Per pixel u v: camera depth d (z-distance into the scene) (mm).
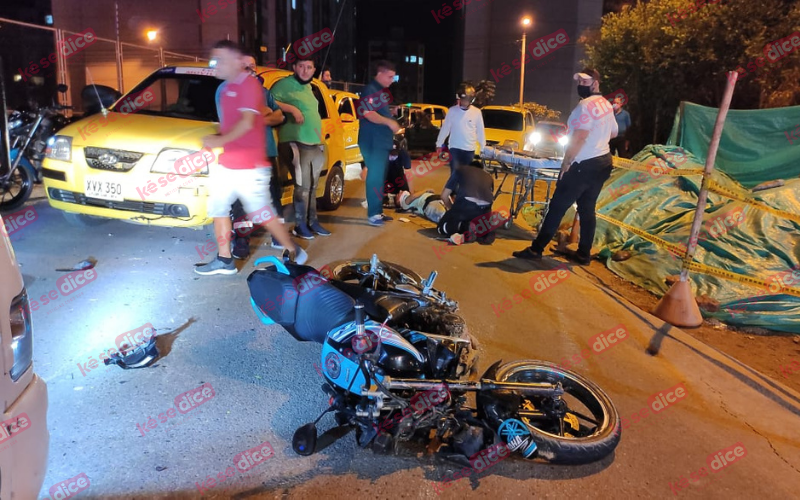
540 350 4543
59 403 3309
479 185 7375
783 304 5465
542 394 3158
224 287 5102
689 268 5371
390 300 3430
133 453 2967
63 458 2883
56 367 3656
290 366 3926
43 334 4035
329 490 2828
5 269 1935
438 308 3623
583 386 3568
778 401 4082
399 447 3123
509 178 14711
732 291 5773
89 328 4176
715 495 3061
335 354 3100
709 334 5250
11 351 1890
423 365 3133
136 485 2754
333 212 8672
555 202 6625
